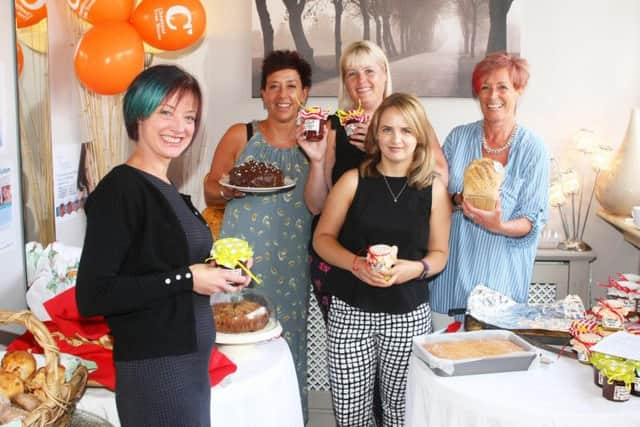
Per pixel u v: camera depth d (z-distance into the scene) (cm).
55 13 289
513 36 358
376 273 218
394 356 242
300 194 287
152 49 365
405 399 231
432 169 238
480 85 258
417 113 230
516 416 177
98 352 192
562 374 199
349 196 241
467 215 248
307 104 375
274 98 285
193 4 297
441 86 365
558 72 361
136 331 149
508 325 225
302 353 301
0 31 227
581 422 173
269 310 219
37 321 154
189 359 154
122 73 276
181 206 159
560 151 366
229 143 301
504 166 262
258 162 276
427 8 360
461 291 265
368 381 247
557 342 218
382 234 235
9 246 234
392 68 366
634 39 355
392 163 238
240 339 204
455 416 187
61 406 152
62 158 298
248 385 191
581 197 364
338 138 269
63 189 300
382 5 362
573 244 332
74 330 192
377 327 239
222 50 377
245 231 284
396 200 236
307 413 313
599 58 358
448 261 269
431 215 241
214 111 381
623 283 235
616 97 360
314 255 279
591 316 220
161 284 147
